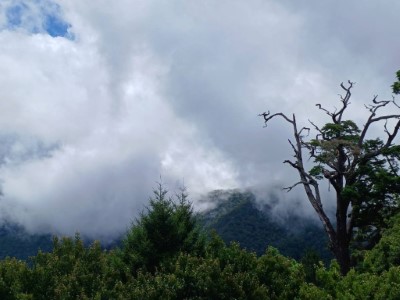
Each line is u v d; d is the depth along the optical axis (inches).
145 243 713.0
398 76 1253.1
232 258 597.6
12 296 569.9
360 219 1320.1
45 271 609.9
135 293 519.5
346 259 1282.0
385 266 792.9
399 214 1018.1
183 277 539.8
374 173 1277.1
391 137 1300.4
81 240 708.7
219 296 513.7
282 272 597.0
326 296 577.0
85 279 585.9
